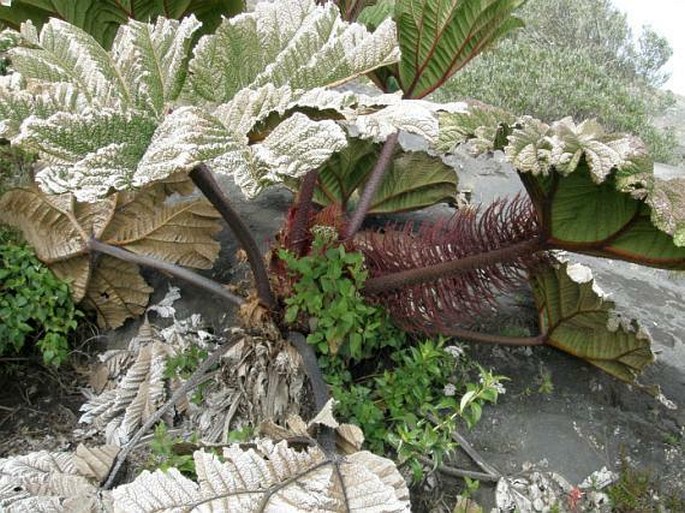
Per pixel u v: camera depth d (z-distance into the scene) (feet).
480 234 5.60
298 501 4.22
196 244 6.61
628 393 5.91
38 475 5.04
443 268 5.51
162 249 6.61
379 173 6.30
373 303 5.70
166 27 4.72
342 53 4.57
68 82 4.40
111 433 5.90
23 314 6.12
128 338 6.72
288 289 5.59
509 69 13.82
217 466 4.30
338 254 5.40
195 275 5.99
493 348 6.17
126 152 3.84
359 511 4.17
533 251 5.43
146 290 6.66
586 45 17.78
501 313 6.50
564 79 13.39
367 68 4.60
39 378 6.46
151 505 4.11
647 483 5.32
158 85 4.63
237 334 5.66
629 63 18.10
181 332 6.41
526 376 5.99
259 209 7.47
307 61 4.70
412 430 5.10
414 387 5.39
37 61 4.45
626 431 5.67
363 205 6.13
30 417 6.19
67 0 5.79
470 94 13.03
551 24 18.24
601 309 5.50
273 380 5.52
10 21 5.89
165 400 6.02
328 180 6.86
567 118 4.91
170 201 7.39
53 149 3.65
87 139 3.78
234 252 7.00
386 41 4.58
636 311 6.86
